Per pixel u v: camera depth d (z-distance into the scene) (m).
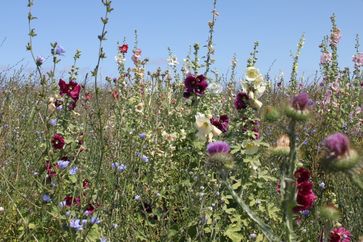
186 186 5.34
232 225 4.62
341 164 1.93
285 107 2.32
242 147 4.88
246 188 4.83
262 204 4.96
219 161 2.41
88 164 5.45
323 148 1.99
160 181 5.67
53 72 4.86
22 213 4.45
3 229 4.21
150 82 9.20
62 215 4.11
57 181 4.29
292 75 10.48
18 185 4.73
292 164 2.25
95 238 4.09
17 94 7.57
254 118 5.16
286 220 2.17
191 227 4.69
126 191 5.06
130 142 5.62
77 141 5.25
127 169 5.11
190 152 5.77
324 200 4.73
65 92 5.32
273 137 6.70
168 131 6.76
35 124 6.06
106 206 4.50
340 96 8.56
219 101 7.20
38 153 5.44
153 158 5.65
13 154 5.48
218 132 4.69
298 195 2.88
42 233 4.26
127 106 7.59
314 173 5.27
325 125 7.69
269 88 10.78
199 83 6.11
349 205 4.75
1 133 5.98
